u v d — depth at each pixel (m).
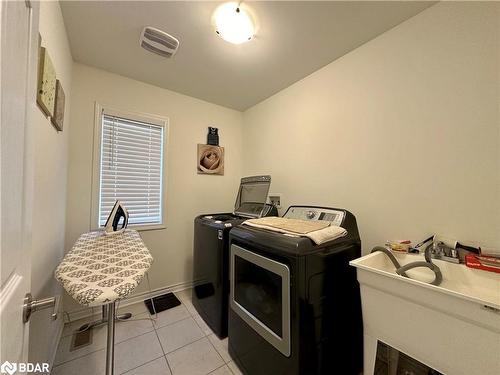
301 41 1.58
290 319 1.02
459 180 1.16
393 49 1.43
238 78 2.12
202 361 1.42
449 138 1.19
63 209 1.64
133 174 2.17
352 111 1.67
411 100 1.34
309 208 1.66
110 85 2.02
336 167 1.78
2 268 0.40
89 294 0.70
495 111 1.05
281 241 1.09
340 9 1.30
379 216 1.49
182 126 2.45
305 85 2.07
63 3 1.28
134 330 1.71
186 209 2.47
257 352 1.20
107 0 1.26
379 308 1.02
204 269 1.86
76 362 1.38
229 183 2.83
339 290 1.19
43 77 0.95
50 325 1.28
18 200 0.49
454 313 0.79
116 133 2.08
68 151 1.78
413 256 1.20
